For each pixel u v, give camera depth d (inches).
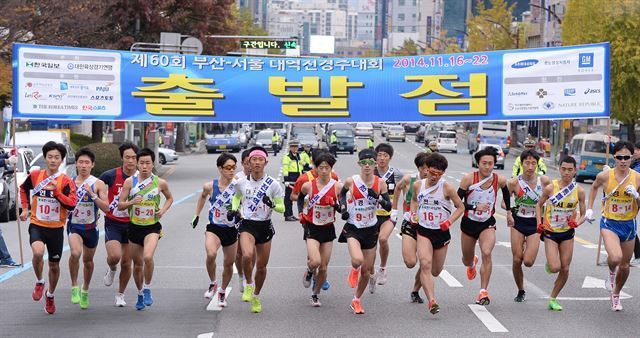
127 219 838.5
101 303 885.2
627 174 860.6
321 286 872.3
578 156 3410.4
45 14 2763.3
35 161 1969.7
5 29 2726.4
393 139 6505.9
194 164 3996.1
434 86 1346.0
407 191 893.2
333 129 5034.5
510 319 817.5
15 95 1328.7
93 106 1364.4
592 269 1127.0
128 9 3447.3
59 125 4468.5
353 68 1371.8
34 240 815.7
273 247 1339.8
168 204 844.0
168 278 1046.4
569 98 1280.8
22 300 901.2
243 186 831.7
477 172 865.5
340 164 3983.8
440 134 5605.3
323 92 1380.4
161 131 5017.2
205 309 858.8
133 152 825.5
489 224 870.4
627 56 3713.1
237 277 1053.2
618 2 3732.8
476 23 6707.7
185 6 3725.4
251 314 836.6
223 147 5017.2
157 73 1390.3
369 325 789.2
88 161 829.2
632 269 1128.2
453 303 897.5
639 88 3740.2
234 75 1395.2
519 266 893.2
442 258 836.0
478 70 1327.5
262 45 3656.5
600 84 1266.0
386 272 1090.1
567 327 782.5
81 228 836.6
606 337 741.9
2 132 3757.4
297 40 3659.0
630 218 863.7
